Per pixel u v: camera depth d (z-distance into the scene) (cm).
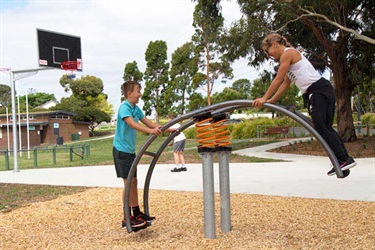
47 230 523
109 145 3328
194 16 3431
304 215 535
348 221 494
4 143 4294
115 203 683
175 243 436
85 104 5656
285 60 370
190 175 1013
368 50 1720
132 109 460
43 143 4416
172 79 4166
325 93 362
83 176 1102
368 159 1230
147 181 497
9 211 656
